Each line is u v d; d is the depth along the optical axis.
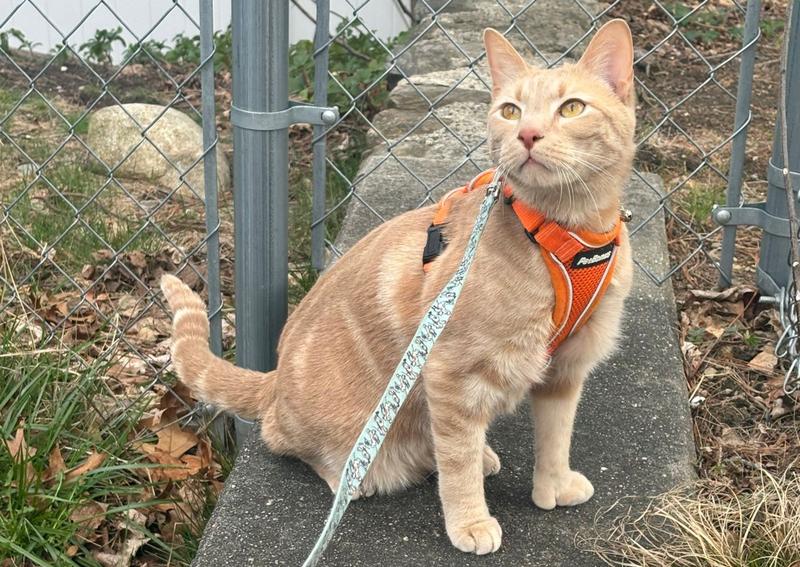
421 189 1.84
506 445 1.23
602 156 0.99
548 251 0.98
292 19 3.18
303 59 2.70
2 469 1.30
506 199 1.00
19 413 1.37
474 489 1.06
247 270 1.31
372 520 1.11
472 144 2.07
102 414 1.45
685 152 2.21
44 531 1.21
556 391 1.09
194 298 1.34
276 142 1.26
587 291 1.00
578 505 1.12
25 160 2.42
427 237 1.09
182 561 1.24
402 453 1.16
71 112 2.83
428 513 1.12
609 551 1.05
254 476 1.19
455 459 1.05
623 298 1.07
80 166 2.36
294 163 2.43
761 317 1.53
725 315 1.55
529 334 1.01
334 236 1.94
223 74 3.13
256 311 1.33
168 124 2.42
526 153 0.96
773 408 1.34
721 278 1.59
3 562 1.19
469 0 3.10
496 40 1.06
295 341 1.19
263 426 1.23
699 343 1.49
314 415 1.15
